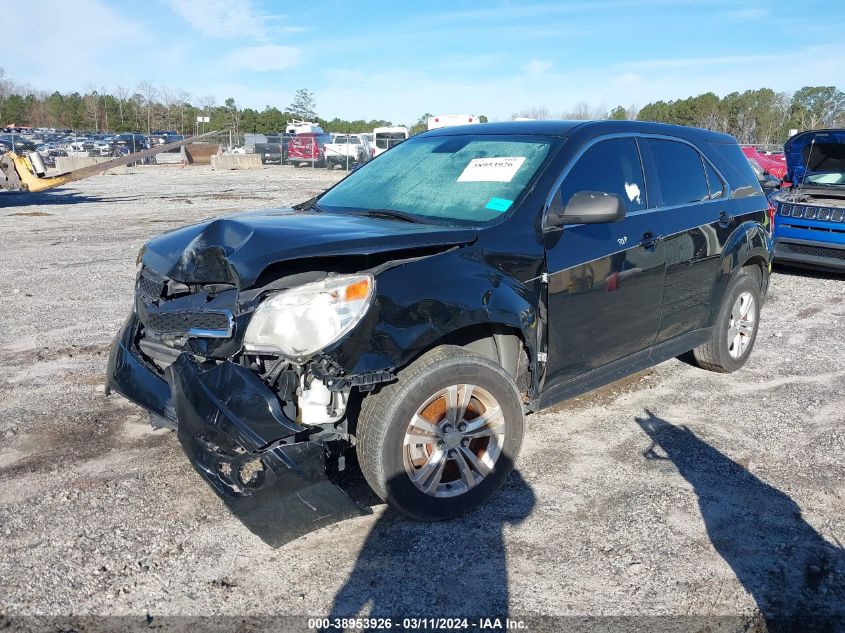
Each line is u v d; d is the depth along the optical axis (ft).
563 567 10.09
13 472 12.64
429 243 10.87
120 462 13.06
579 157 13.25
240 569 9.98
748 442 14.26
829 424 15.21
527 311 11.50
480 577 9.85
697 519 11.37
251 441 9.37
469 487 11.14
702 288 15.96
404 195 13.66
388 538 10.75
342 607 9.21
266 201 63.21
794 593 9.59
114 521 11.13
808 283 30.22
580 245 12.63
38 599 9.27
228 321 9.91
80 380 17.22
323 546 10.55
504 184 12.76
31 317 23.21
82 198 66.28
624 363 14.26
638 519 11.35
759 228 17.60
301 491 9.68
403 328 10.03
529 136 13.88
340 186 15.44
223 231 10.73
